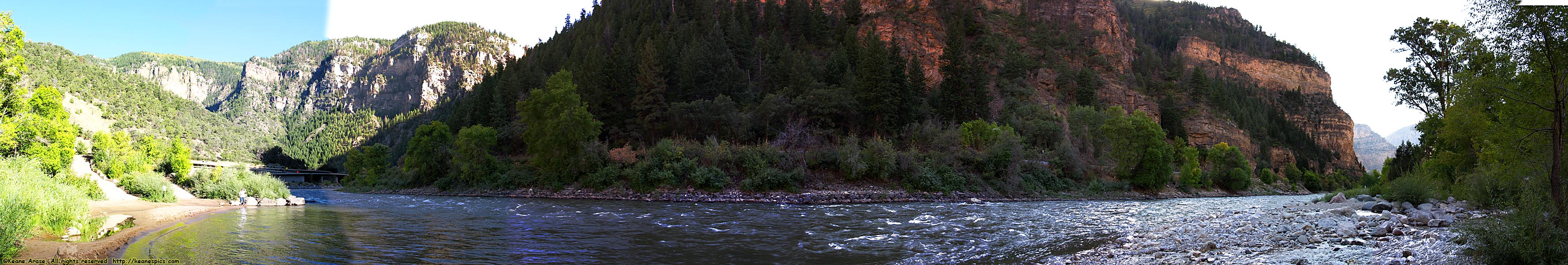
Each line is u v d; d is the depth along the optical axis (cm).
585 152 6316
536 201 5228
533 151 7044
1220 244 1767
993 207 4441
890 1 15100
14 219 1559
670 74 9756
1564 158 1678
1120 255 1644
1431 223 1873
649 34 13412
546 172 6594
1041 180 6762
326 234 2277
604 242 2112
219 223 2680
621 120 8600
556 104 6538
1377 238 1712
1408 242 1491
